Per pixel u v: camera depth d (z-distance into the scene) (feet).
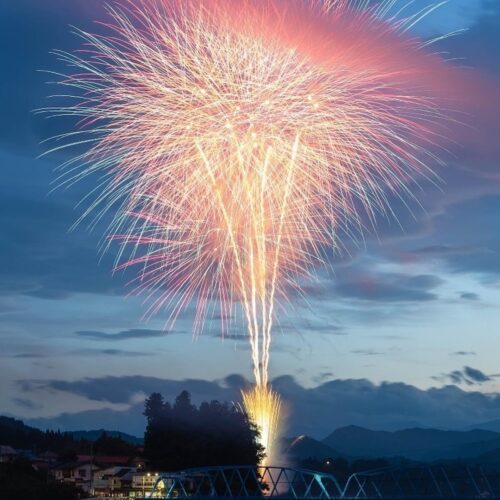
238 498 349.41
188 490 510.99
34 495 538.06
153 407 537.24
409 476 350.64
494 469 365.20
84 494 640.17
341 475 648.38
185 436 522.06
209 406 533.55
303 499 340.18
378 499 333.01
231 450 513.45
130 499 558.56
